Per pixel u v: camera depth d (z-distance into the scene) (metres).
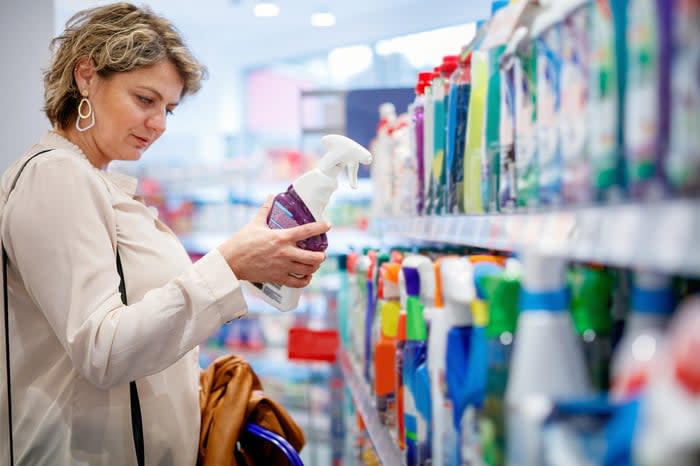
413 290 1.56
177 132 7.92
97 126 1.78
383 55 6.15
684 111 0.58
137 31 1.72
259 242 1.64
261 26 6.97
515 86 1.12
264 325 5.88
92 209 1.59
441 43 4.75
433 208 1.79
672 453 0.48
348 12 6.04
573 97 0.84
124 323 1.51
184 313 1.55
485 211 1.33
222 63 7.98
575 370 0.73
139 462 1.68
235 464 1.85
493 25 1.27
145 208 1.80
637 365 0.59
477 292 0.98
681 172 0.58
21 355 1.65
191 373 1.84
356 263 2.63
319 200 1.74
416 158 2.03
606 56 0.74
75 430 1.65
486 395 0.87
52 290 1.54
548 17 0.94
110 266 1.59
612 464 0.56
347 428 3.21
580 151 0.82
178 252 1.80
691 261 0.54
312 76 7.55
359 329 2.59
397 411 1.69
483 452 0.88
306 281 1.72
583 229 0.75
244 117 8.07
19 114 3.23
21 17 3.22
